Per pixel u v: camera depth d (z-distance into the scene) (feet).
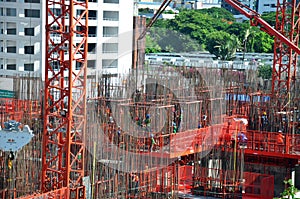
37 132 144.36
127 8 323.57
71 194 127.13
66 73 225.15
